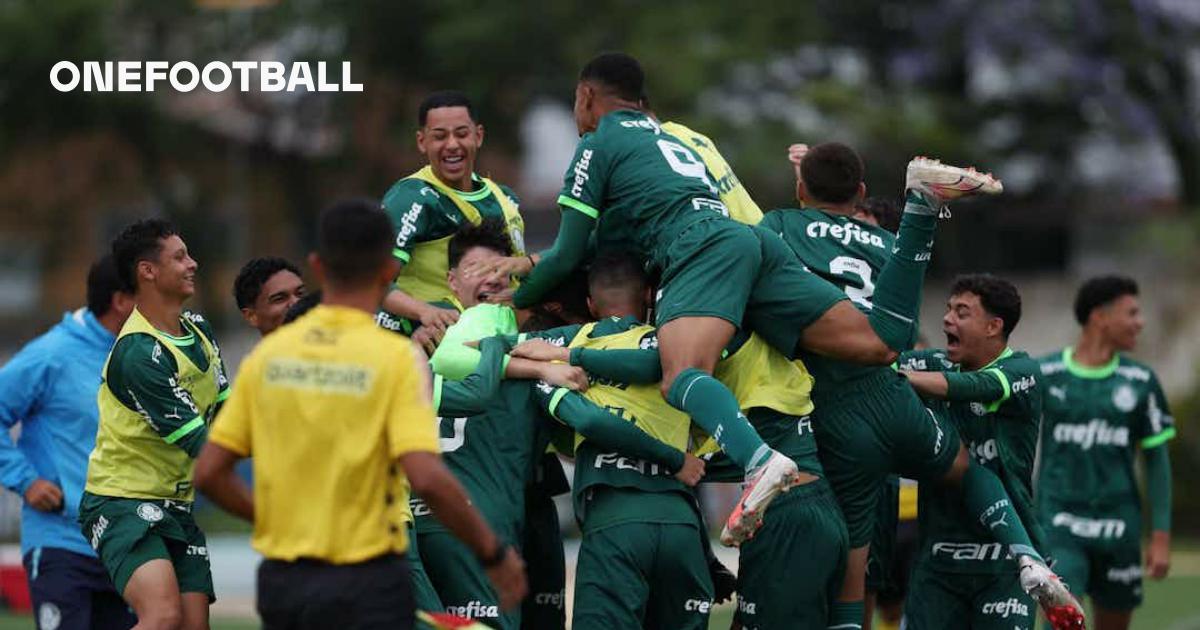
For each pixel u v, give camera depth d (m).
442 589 28.73
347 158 113.06
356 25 105.00
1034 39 104.00
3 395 33.34
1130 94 106.50
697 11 97.12
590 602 27.69
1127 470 40.97
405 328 30.94
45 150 116.06
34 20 103.38
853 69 110.00
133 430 29.94
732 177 31.33
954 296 32.19
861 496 29.70
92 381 33.78
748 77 98.31
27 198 120.38
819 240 29.73
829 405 29.25
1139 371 41.19
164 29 110.69
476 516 21.17
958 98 108.75
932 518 31.88
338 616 20.95
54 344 33.84
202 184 118.62
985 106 108.06
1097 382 41.12
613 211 29.45
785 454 28.28
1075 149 111.12
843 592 30.00
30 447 33.94
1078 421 41.03
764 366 28.48
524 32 98.25
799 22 100.06
